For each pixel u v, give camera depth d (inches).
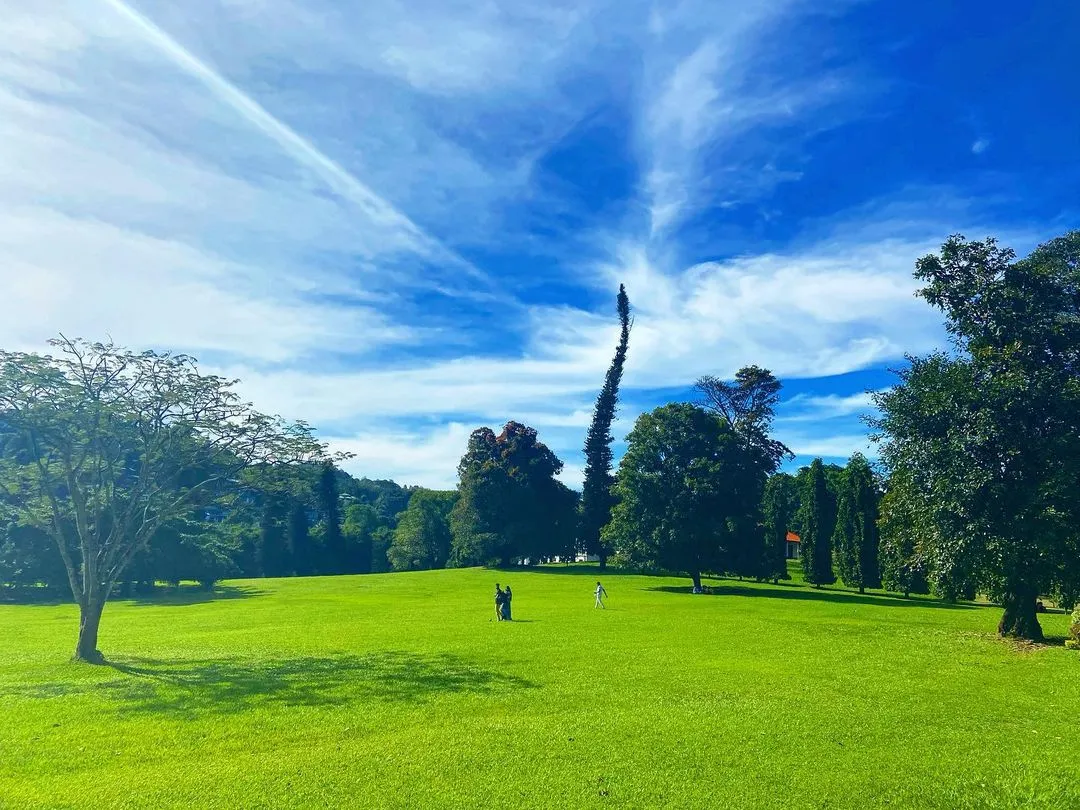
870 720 536.1
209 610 1576.0
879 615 1384.1
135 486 946.7
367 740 496.1
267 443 1015.6
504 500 3100.4
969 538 971.9
